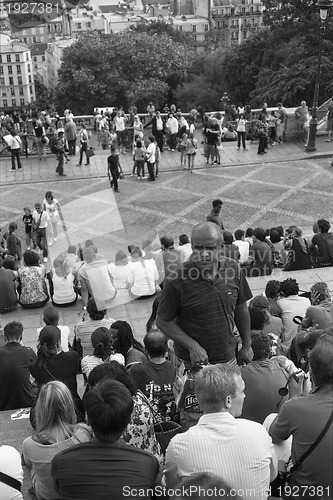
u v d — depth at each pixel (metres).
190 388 5.01
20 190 24.75
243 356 5.05
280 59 49.12
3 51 136.88
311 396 4.18
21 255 18.52
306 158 26.47
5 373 7.59
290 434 4.21
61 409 4.88
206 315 4.68
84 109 68.19
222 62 62.34
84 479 3.71
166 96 70.00
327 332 7.23
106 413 3.75
